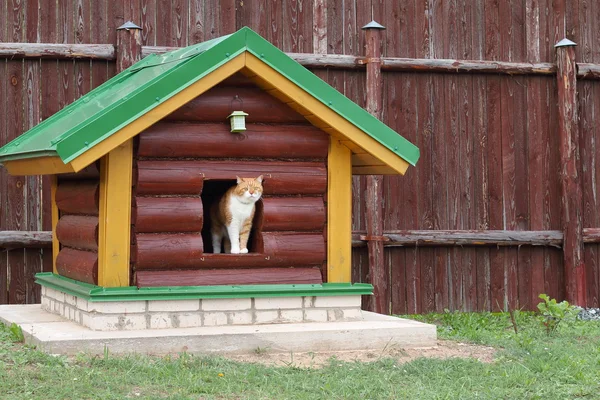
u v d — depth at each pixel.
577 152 12.74
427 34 12.34
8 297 11.07
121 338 7.78
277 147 8.70
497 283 12.67
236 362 7.63
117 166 8.16
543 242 12.68
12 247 11.01
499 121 12.66
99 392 6.52
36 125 10.83
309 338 8.29
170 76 7.86
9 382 6.59
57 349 7.64
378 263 11.90
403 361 8.10
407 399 6.71
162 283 8.28
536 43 12.79
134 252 8.30
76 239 8.98
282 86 8.30
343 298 8.93
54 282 9.47
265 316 8.64
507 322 11.74
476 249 12.60
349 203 8.98
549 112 12.86
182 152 8.38
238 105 8.55
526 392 7.11
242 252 8.82
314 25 11.88
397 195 12.24
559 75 12.67
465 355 8.51
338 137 8.91
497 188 12.65
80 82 11.26
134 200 8.32
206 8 11.59
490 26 12.61
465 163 12.52
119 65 11.12
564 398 7.00
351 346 8.42
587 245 13.01
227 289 8.45
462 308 12.52
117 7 11.34
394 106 12.22
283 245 8.73
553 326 10.47
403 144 8.63
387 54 12.20
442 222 12.42
